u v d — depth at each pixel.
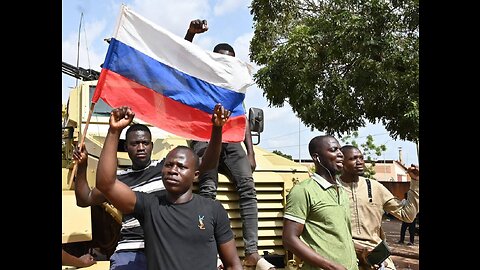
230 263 3.39
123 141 5.68
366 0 11.12
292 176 5.67
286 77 12.26
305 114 12.18
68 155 6.57
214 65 4.77
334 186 3.93
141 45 4.54
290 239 3.75
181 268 3.13
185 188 3.31
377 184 4.88
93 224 5.06
